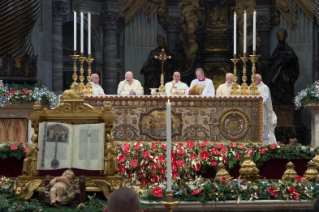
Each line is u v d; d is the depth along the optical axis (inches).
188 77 1080.8
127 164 442.3
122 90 631.8
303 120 1064.8
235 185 376.5
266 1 1106.7
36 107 366.0
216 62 1080.2
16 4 710.5
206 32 1087.0
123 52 1094.4
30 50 747.4
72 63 1053.2
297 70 1045.2
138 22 1103.6
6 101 685.9
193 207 361.1
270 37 1110.4
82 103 369.4
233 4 1090.1
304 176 409.1
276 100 1037.2
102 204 346.6
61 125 364.5
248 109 503.2
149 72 1053.8
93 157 362.3
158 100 501.4
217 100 501.7
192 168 446.6
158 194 364.5
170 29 1122.0
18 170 448.8
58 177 348.5
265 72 1050.1
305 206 370.0
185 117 502.3
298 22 1097.4
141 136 501.7
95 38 1066.7
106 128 367.9
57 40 995.3
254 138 502.6
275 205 366.9
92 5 1064.2
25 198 362.0
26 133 697.6
